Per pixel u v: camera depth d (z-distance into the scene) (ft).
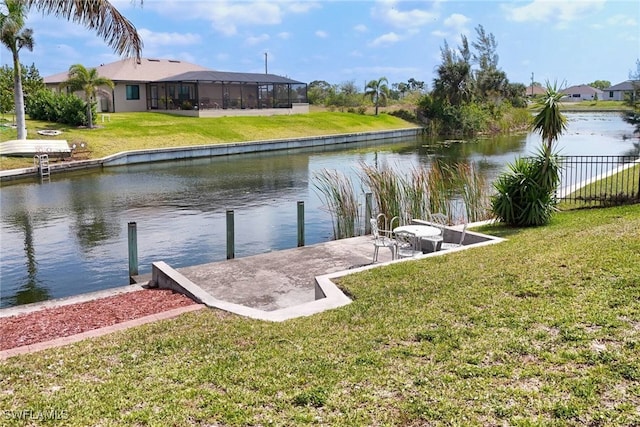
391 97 187.32
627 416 9.84
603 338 13.02
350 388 11.46
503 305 15.87
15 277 28.58
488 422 9.96
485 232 29.12
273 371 12.49
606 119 188.34
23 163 69.97
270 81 139.44
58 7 24.02
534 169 30.53
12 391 12.02
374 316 15.98
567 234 25.30
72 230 39.37
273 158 90.33
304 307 17.69
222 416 10.53
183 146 91.86
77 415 10.76
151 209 47.52
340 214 37.19
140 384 12.13
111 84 101.19
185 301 20.26
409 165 76.59
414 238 27.30
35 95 103.96
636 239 22.00
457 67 153.17
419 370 12.08
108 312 19.39
